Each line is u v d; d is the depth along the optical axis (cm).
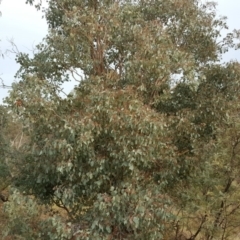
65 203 711
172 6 938
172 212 790
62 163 652
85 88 738
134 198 645
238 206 873
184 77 782
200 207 842
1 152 1010
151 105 821
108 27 796
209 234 892
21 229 728
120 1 905
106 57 881
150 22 845
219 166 873
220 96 891
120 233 687
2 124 1096
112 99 655
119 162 677
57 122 692
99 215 665
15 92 689
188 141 861
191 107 907
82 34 797
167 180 821
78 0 880
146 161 694
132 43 809
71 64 859
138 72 756
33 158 803
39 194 816
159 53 739
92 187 704
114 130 655
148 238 671
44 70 891
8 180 1010
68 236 646
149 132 665
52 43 863
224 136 871
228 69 912
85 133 634
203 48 983
